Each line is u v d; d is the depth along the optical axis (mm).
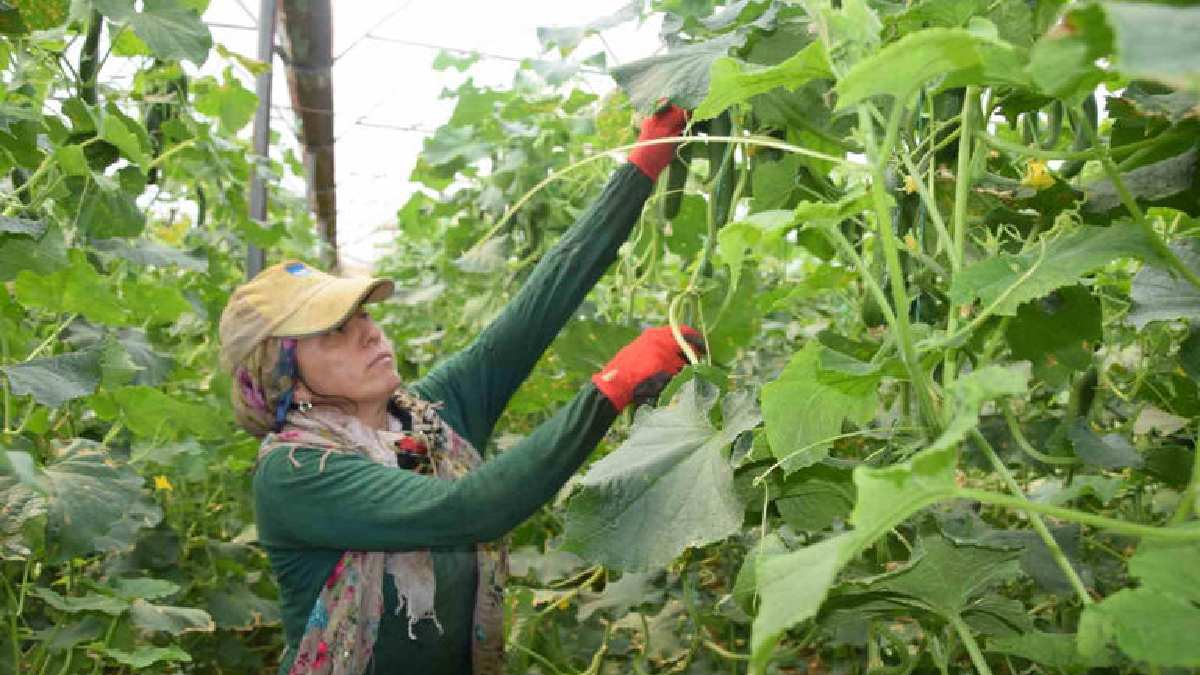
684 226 2342
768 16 1332
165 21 1830
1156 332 1630
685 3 1740
